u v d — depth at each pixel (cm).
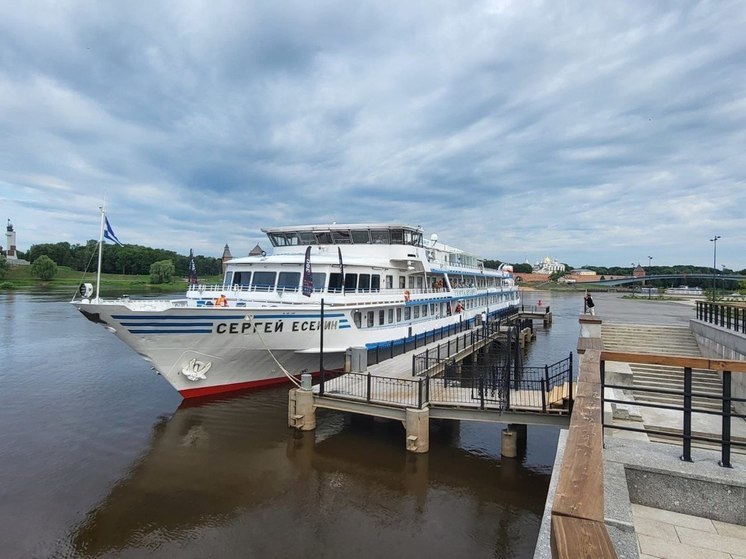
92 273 14512
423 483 1511
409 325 3044
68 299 8175
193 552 1159
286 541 1202
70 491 1445
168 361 2050
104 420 2077
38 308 6631
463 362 3378
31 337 4350
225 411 2119
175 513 1328
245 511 1341
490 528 1270
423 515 1327
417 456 1681
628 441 705
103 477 1538
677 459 627
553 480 652
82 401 2366
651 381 1734
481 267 5391
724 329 1814
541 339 5628
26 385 2689
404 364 2420
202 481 1515
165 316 1950
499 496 1437
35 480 1513
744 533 539
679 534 539
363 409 1786
